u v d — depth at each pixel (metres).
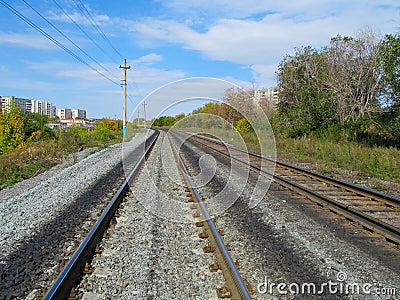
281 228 6.75
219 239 5.69
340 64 27.98
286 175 12.96
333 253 5.54
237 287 4.25
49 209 8.17
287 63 32.56
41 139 26.44
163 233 6.52
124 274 4.81
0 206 8.48
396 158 14.61
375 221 6.70
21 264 5.10
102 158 18.84
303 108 28.05
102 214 7.07
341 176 13.02
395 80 20.69
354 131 23.05
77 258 4.87
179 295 4.28
